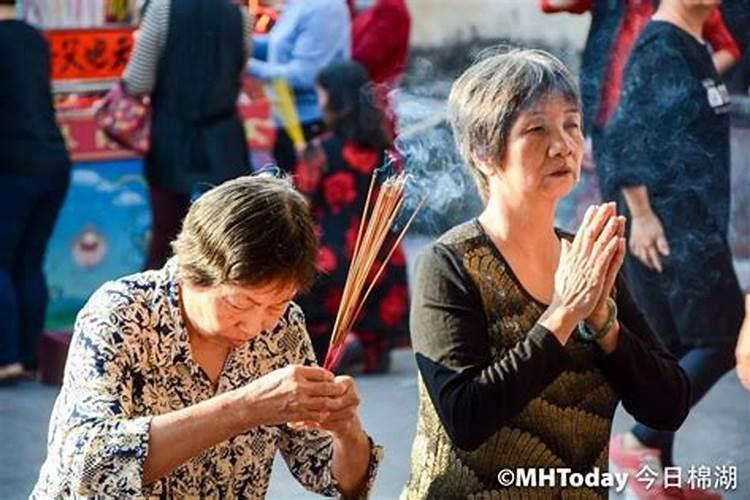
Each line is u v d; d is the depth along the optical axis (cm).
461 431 358
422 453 379
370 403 765
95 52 817
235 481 361
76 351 342
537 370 356
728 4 718
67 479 333
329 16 789
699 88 701
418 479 379
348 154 780
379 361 809
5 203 791
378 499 658
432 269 371
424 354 367
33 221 801
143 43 786
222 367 355
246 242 324
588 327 369
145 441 327
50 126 795
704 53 703
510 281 371
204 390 353
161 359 347
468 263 370
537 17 796
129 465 327
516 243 373
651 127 707
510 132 367
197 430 329
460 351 363
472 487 371
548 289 373
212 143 793
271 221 327
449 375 361
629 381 374
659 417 382
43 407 767
